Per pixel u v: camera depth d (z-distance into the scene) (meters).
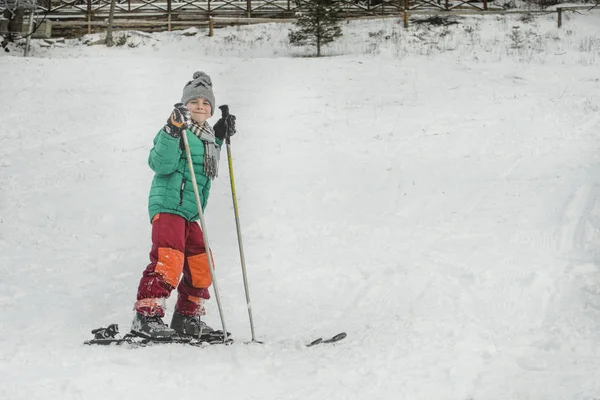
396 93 17.08
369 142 12.98
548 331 4.38
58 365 3.67
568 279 5.66
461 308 5.29
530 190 9.27
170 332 4.23
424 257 6.94
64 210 9.91
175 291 6.21
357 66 20.23
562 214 7.97
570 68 18.91
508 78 18.06
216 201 9.88
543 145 11.89
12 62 20.41
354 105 16.03
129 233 8.83
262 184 10.63
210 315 5.52
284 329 5.07
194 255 4.59
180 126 4.25
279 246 7.82
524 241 7.16
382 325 4.88
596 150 11.24
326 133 13.73
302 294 6.12
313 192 10.13
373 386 3.42
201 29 28.19
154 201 4.40
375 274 6.54
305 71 19.77
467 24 27.17
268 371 3.71
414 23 27.66
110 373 3.52
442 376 3.56
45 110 16.14
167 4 29.28
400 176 10.74
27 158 12.81
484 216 8.35
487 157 11.46
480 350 3.98
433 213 8.83
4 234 8.86
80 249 8.17
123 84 18.41
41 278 6.89
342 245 7.73
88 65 20.28
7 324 4.98
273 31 27.75
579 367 3.66
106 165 12.25
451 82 17.97
